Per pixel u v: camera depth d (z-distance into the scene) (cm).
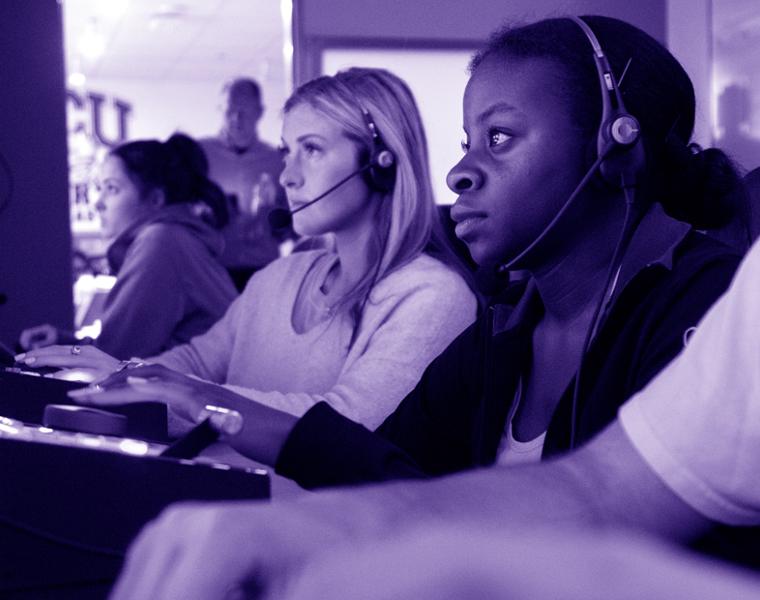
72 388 93
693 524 52
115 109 1130
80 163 977
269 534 34
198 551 33
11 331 290
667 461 52
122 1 840
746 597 13
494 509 48
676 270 77
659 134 83
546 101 81
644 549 14
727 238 95
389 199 143
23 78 292
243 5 855
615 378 76
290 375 144
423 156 144
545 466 53
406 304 134
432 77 360
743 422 50
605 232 82
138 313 229
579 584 13
